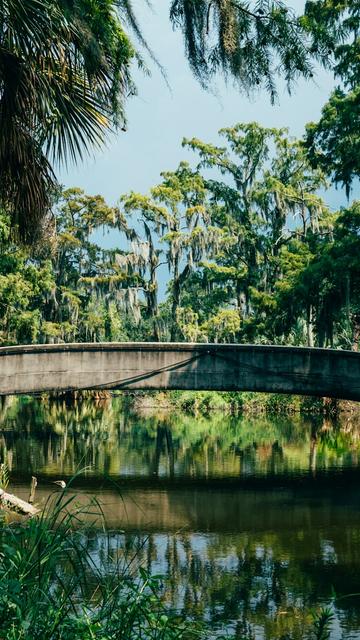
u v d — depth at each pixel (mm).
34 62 6359
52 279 50906
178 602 10508
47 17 5938
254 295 44656
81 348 26734
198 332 53562
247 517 16891
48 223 7703
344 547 14156
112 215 55656
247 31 5164
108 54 6316
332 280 35125
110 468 23422
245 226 56188
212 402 50750
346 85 27391
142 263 54688
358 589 11406
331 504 18500
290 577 12031
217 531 15375
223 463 24953
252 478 22172
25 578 4461
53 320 54312
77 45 6367
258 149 56406
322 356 27422
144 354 27125
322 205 52656
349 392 27344
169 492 19844
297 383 27344
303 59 5148
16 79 6543
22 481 20250
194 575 11914
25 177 7105
